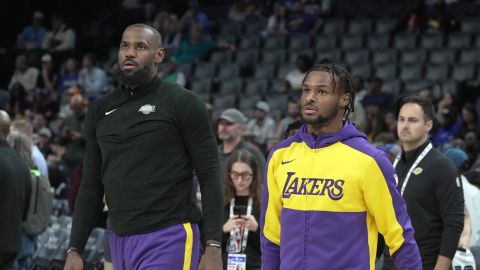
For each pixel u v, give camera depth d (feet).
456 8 63.77
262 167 28.60
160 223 16.84
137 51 16.98
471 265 22.89
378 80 49.19
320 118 15.60
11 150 24.20
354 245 15.46
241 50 61.46
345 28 62.18
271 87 57.06
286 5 64.44
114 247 17.25
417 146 21.04
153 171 16.88
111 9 74.23
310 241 15.49
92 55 60.23
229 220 22.97
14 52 67.97
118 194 16.99
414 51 56.95
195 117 17.01
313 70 15.79
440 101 45.16
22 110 54.24
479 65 54.03
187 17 64.34
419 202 20.66
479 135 41.47
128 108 17.10
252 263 22.94
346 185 15.37
